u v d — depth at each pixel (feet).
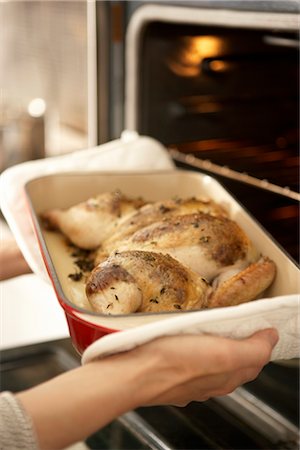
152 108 5.08
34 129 6.39
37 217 3.70
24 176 4.27
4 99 6.86
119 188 4.21
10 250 4.15
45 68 6.10
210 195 4.09
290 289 3.19
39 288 5.80
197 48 4.84
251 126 5.06
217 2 4.20
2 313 5.79
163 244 3.32
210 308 3.01
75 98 5.71
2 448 2.67
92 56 5.29
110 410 2.75
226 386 2.94
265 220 4.77
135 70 4.97
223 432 4.21
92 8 5.18
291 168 4.75
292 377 4.59
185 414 4.35
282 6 3.82
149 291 3.02
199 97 5.10
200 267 3.30
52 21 5.79
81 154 4.54
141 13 4.77
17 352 4.91
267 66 4.85
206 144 5.17
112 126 5.37
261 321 2.81
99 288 3.00
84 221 3.79
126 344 2.65
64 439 2.73
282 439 4.16
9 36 6.54
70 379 2.78
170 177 4.22
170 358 2.75
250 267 3.21
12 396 2.75
